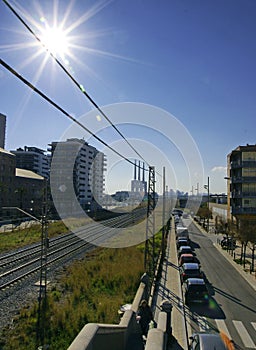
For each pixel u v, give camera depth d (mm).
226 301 18312
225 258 31484
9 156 67125
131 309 11859
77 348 6008
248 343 12844
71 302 16906
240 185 47750
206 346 9109
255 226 31438
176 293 19531
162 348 7230
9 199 66375
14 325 13945
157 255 31281
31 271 22969
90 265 25172
